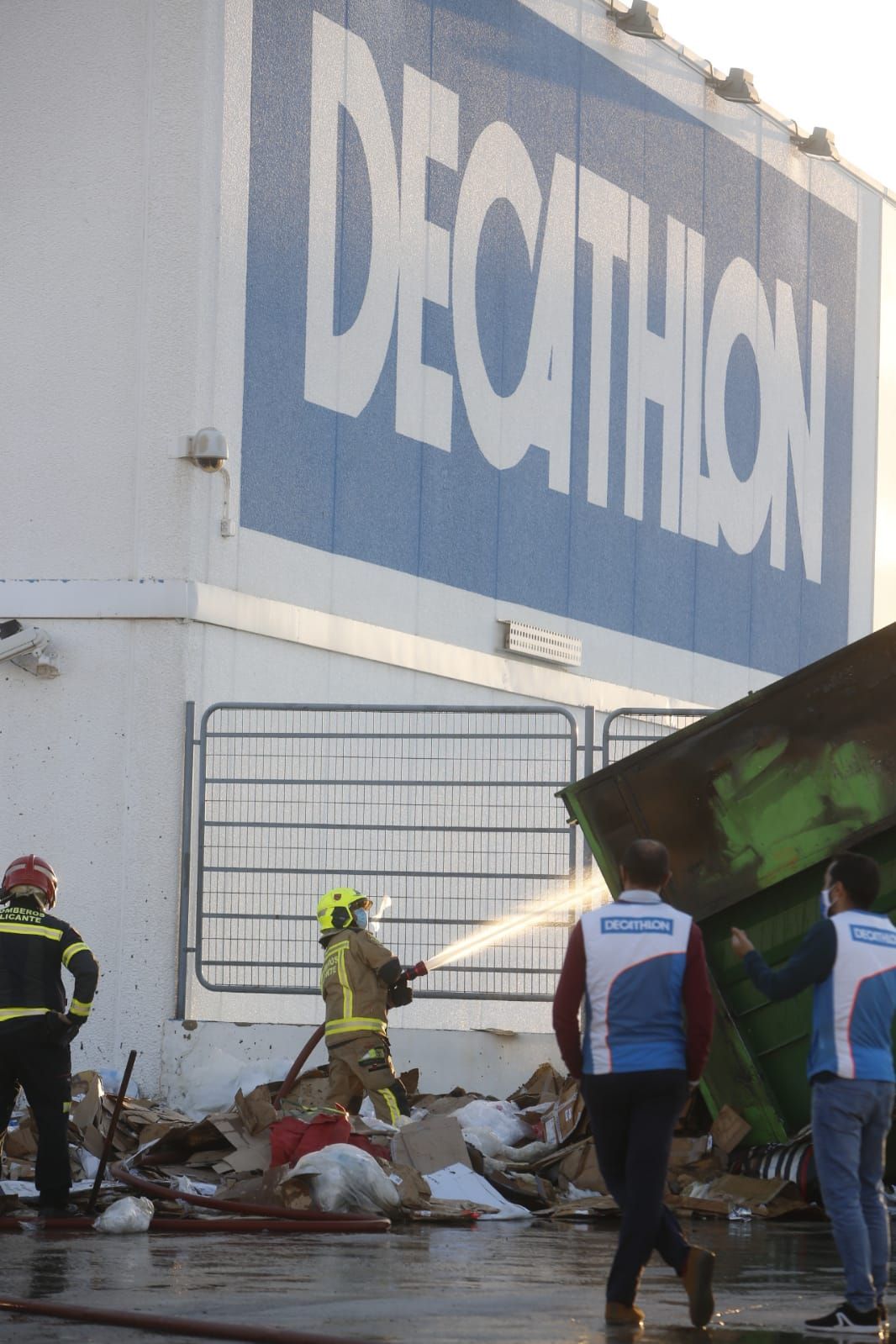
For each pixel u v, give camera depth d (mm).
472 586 27469
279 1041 22078
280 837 22781
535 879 22688
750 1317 11141
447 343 27156
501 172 28422
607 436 30875
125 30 23297
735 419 34750
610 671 30688
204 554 22875
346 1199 15883
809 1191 16375
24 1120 18562
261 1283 12211
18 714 22984
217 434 22641
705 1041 10812
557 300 29688
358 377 25391
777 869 16734
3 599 23062
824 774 16750
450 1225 15914
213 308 23000
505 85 28516
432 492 26734
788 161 36812
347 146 25266
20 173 23625
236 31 23391
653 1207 10648
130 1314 10766
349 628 24906
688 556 33094
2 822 22906
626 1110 10789
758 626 35344
